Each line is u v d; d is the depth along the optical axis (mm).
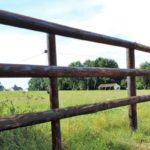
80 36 3266
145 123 5094
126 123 4820
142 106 7797
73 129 3875
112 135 4109
